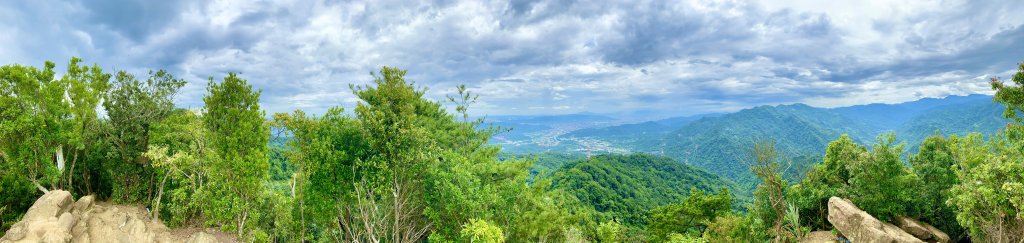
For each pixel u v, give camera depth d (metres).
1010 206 15.54
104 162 23.92
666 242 30.61
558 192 29.14
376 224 20.86
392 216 21.39
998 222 15.92
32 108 20.67
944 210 22.34
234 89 18.95
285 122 19.17
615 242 28.69
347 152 19.58
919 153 24.73
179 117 23.52
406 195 21.27
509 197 20.48
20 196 20.77
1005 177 15.45
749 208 27.91
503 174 24.64
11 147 20.38
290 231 22.67
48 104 20.72
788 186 26.98
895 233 19.34
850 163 24.09
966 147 23.39
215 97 18.59
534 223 20.33
